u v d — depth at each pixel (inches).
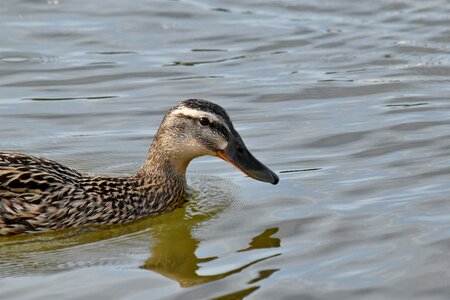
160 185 583.5
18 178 541.3
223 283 478.0
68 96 770.8
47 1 981.2
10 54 856.9
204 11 969.5
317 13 967.6
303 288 468.4
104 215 559.5
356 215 552.4
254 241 528.4
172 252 522.3
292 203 575.5
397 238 518.3
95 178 569.9
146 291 472.7
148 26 930.7
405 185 593.0
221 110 578.2
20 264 508.1
